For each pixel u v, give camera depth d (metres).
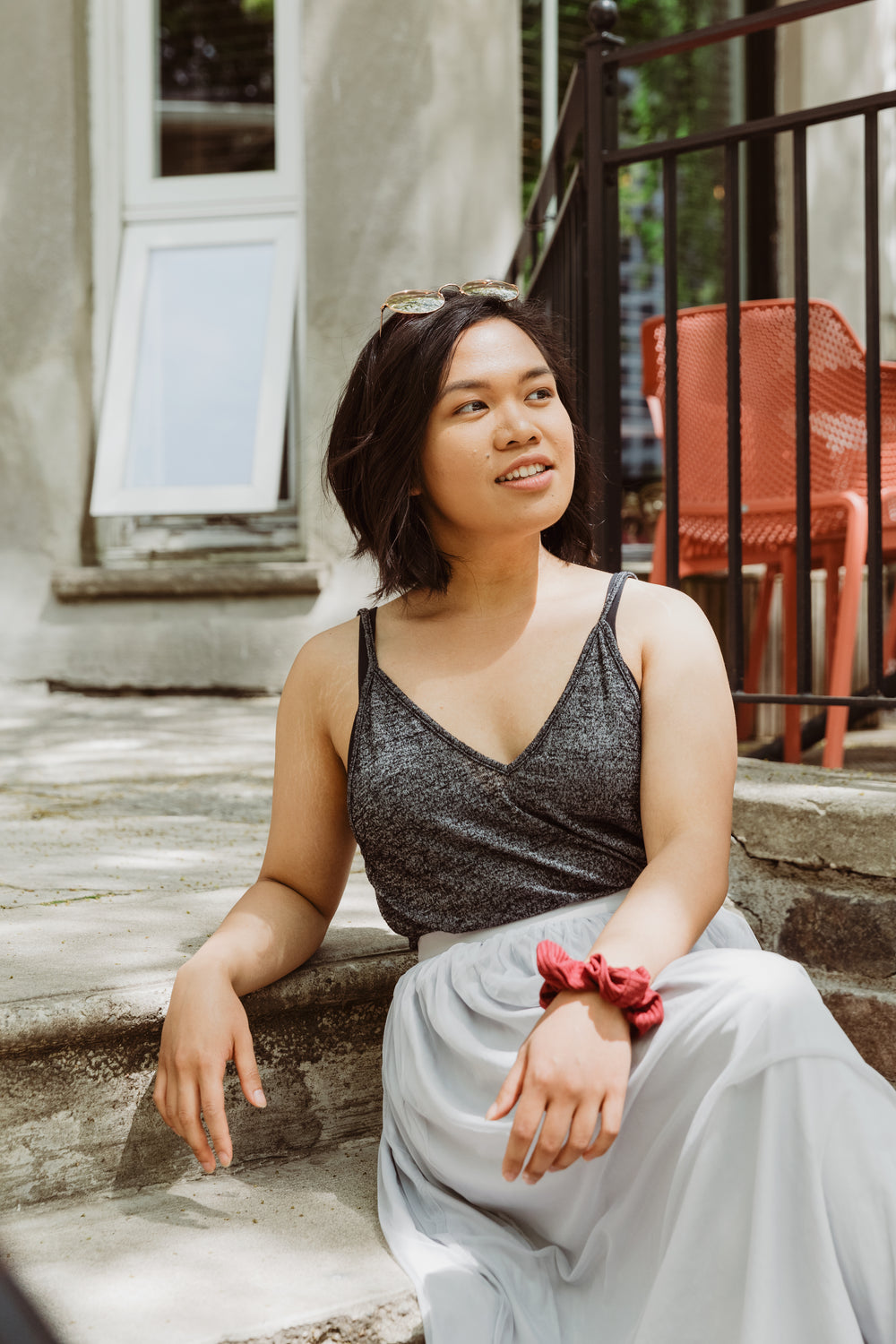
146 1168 1.43
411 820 1.38
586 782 1.34
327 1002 1.52
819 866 1.78
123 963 1.51
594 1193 1.25
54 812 2.60
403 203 4.81
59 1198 1.38
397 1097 1.39
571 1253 1.29
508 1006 1.29
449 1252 1.25
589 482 1.57
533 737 1.37
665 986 1.20
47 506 5.01
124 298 5.10
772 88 5.41
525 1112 1.13
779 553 2.94
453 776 1.37
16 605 5.02
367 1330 1.17
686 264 5.88
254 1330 1.13
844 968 1.76
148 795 2.80
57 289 4.99
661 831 1.32
